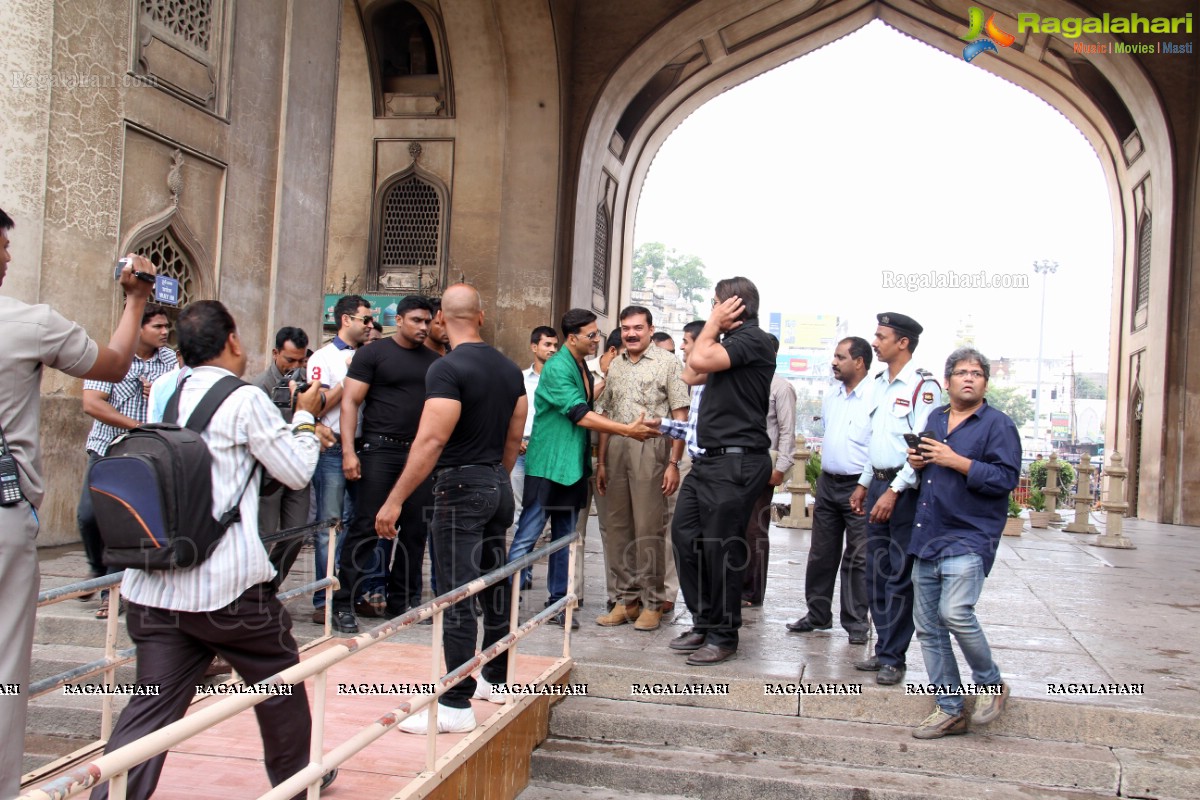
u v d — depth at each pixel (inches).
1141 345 653.9
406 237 626.8
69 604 203.0
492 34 598.9
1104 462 711.7
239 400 115.3
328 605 194.9
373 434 209.2
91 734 171.2
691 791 159.9
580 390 210.2
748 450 185.6
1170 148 593.9
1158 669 190.2
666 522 221.8
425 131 622.2
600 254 711.1
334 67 365.7
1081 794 153.4
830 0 644.1
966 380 163.6
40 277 243.4
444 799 131.1
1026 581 305.0
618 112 667.4
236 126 310.5
